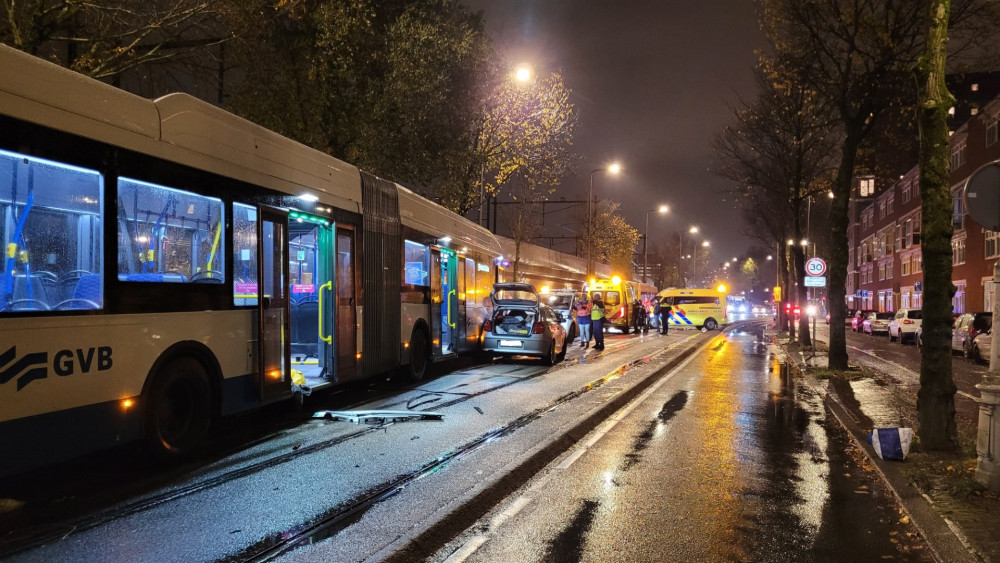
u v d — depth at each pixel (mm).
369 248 10594
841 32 13727
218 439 7637
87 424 5375
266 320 7875
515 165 23375
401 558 4195
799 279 24375
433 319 13406
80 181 5375
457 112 19703
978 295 36156
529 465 6566
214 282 6953
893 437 6816
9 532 4629
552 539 4750
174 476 6051
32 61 5023
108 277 5602
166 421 6363
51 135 5113
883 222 64125
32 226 4965
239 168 7426
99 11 11078
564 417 9078
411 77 16703
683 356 20172
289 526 4742
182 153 6531
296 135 16047
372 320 10641
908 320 30141
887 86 14016
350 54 15984
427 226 13125
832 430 8859
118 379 5680
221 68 14750
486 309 17016
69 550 4289
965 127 37438
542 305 16750
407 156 17953
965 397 12320
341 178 9812
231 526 4746
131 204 5883
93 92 5543
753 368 17062
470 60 19156
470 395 11148
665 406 10844
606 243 51000
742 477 6465
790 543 4711
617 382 13031
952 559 4258
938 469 6348
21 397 4844
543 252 43438
